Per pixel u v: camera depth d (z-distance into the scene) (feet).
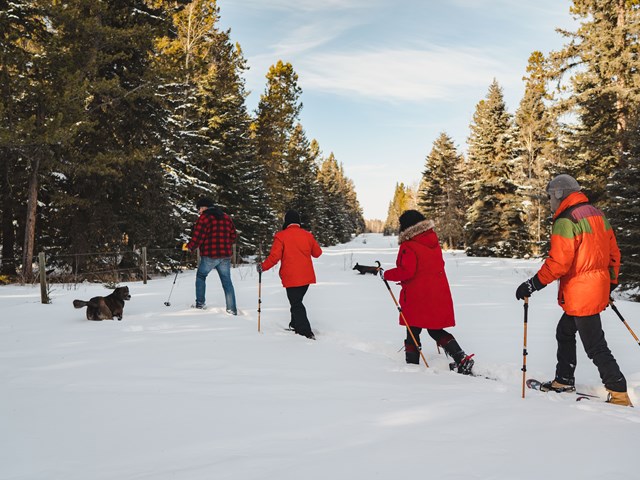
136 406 10.55
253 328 21.18
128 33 48.93
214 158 88.12
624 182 49.49
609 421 9.61
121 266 57.62
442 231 157.07
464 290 40.57
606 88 61.26
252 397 11.30
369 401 11.05
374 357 16.51
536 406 10.73
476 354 17.13
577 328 12.66
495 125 115.85
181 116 71.15
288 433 8.96
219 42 104.88
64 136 43.01
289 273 20.61
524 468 7.30
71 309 27.32
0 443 8.55
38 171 48.80
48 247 54.44
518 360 16.30
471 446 8.21
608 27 63.62
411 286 15.52
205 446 8.38
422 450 8.04
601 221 12.64
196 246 25.75
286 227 21.22
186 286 41.16
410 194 253.65
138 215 57.41
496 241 112.78
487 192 115.14
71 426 9.37
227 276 25.72
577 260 12.42
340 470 7.28
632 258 47.26
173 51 82.07
